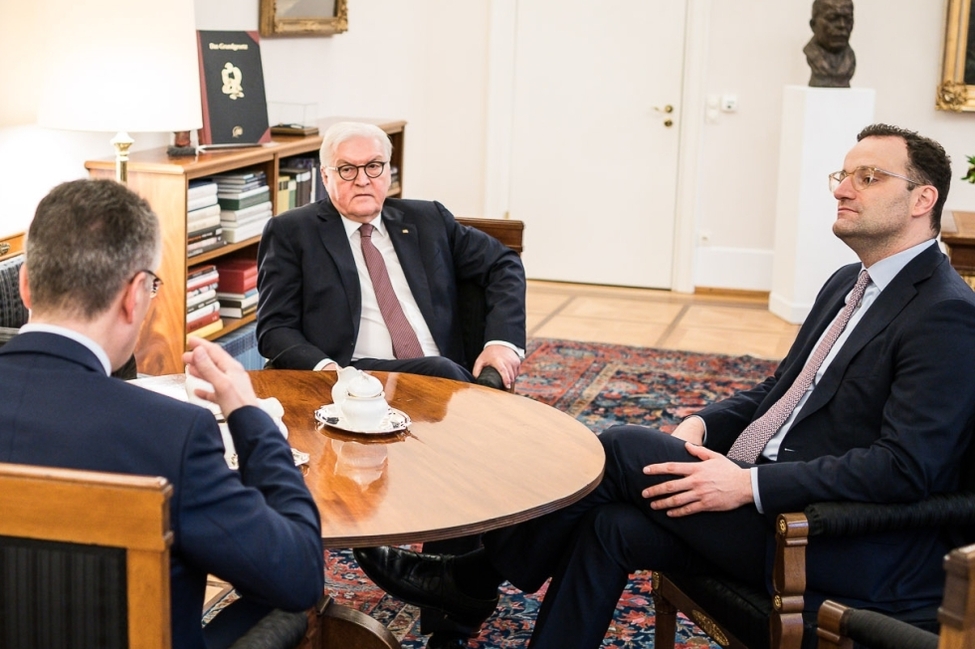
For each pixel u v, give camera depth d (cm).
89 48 333
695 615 242
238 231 452
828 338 253
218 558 146
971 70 698
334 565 340
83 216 148
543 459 225
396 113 749
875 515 217
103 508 131
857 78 721
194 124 349
